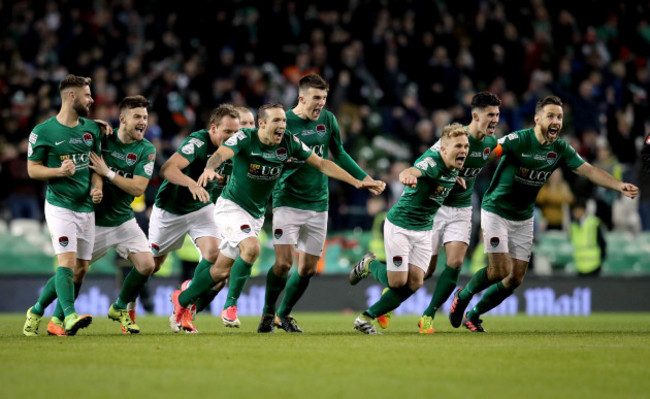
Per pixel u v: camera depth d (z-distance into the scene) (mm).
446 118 67375
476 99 31125
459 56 75688
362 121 66625
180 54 71250
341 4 78062
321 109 31734
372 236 56812
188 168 31547
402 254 30000
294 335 29469
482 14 78500
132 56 70125
